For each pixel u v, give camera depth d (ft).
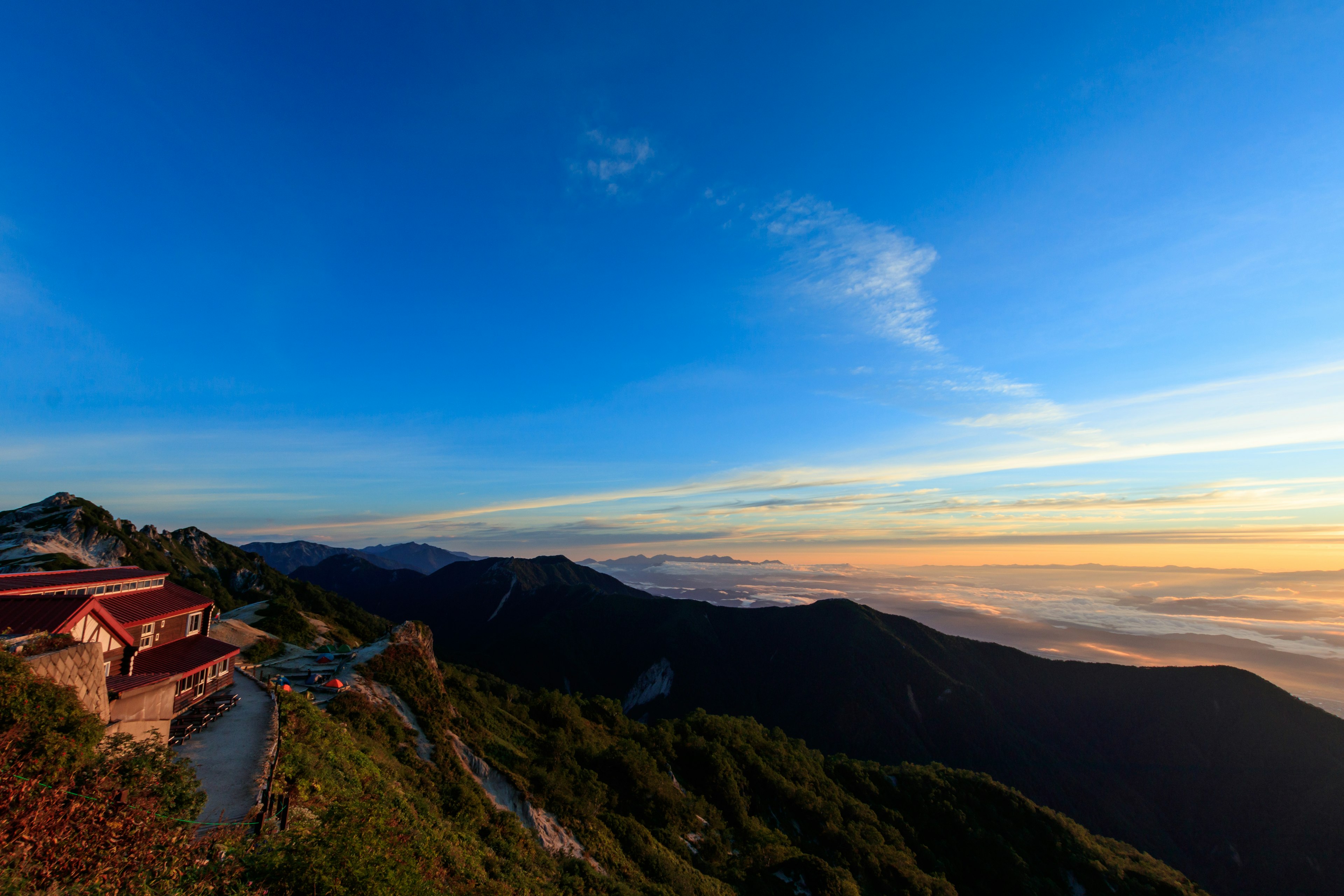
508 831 86.69
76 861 25.02
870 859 202.08
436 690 143.54
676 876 116.06
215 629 153.17
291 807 48.62
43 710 31.07
